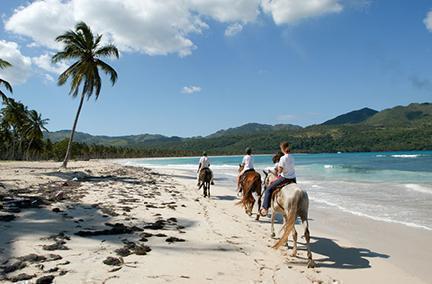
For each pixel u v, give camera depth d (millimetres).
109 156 121500
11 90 35344
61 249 7109
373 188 20500
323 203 15711
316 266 7281
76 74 32875
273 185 8945
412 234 10148
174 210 12969
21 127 75125
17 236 7926
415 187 20438
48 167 35750
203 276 6176
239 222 11633
